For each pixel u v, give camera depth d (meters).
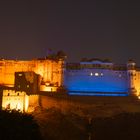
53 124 120.19
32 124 56.97
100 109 144.88
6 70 172.75
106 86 172.38
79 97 152.50
